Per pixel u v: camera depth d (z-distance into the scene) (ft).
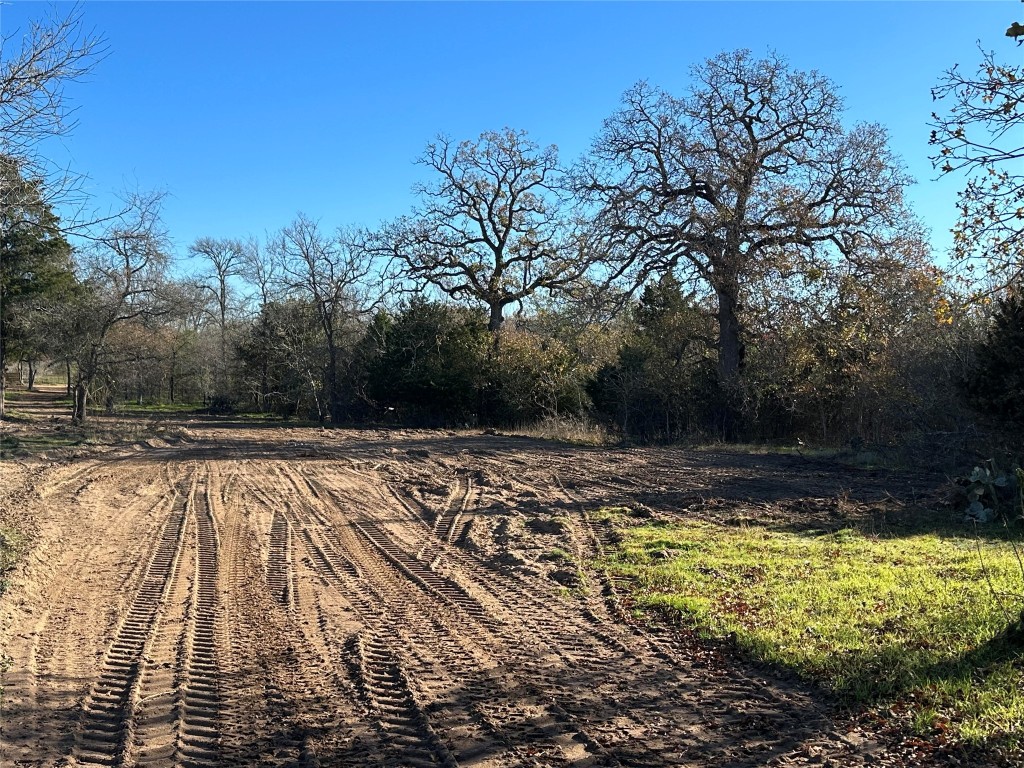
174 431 107.24
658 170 100.22
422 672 20.36
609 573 30.94
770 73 96.78
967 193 22.36
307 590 29.37
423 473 64.28
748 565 30.27
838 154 93.45
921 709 16.21
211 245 213.66
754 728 16.29
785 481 54.70
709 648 21.61
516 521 42.22
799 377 90.17
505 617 25.66
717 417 98.02
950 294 43.98
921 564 28.89
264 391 169.99
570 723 16.84
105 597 27.91
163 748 15.78
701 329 102.89
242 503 49.65
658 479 57.06
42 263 103.86
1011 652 18.34
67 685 19.34
